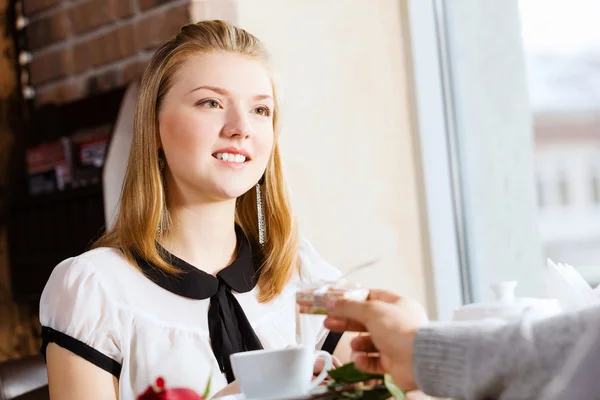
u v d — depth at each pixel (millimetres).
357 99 2414
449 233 2521
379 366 1010
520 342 823
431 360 883
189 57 1509
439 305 2498
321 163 2320
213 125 1478
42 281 2428
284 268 1614
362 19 2447
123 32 2373
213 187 1480
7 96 2680
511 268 2604
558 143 10469
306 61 2318
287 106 2262
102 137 2316
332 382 1063
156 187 1523
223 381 1430
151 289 1477
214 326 1474
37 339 2648
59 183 2441
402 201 2482
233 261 1571
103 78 2455
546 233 10719
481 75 2602
